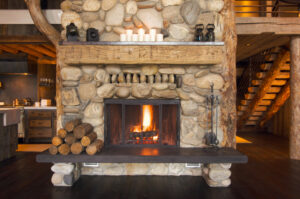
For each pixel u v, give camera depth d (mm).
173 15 2773
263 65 5027
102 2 2793
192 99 2760
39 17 2947
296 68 3559
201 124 2754
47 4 3500
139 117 2912
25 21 3584
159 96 2752
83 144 2402
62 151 2377
